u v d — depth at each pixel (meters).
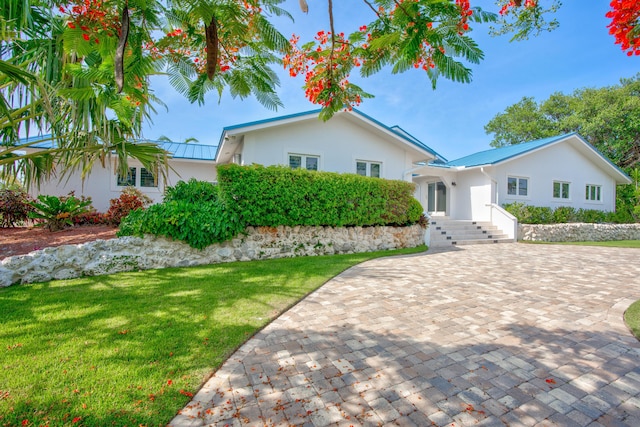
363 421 2.04
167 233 6.48
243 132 9.71
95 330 3.34
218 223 6.90
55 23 3.58
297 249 8.29
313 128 10.89
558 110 24.48
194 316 3.79
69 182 11.17
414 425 2.01
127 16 1.95
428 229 11.38
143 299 4.41
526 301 4.57
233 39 2.37
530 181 15.26
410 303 4.46
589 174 17.16
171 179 13.02
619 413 2.12
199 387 2.39
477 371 2.65
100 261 5.88
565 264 7.62
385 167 12.07
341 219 8.77
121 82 1.91
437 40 2.28
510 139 27.16
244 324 3.57
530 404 2.22
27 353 2.81
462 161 17.08
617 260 8.28
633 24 2.38
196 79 2.62
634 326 3.60
